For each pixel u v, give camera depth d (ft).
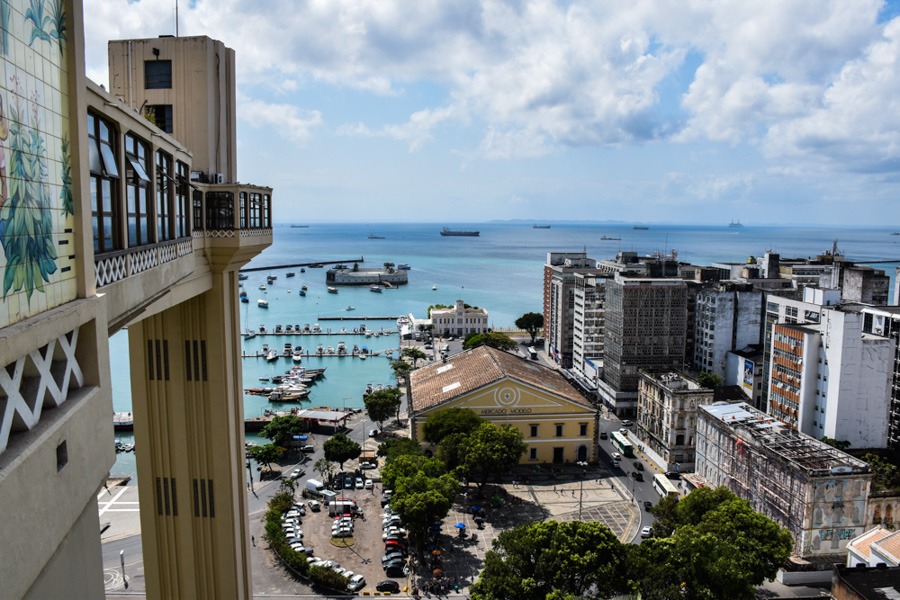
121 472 403.75
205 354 145.59
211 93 147.54
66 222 59.88
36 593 49.06
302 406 564.71
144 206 96.89
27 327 47.44
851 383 364.17
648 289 505.25
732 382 508.94
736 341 522.06
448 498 296.71
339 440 389.80
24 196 50.70
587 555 213.66
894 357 374.63
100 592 63.67
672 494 310.04
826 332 373.20
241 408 159.53
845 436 368.27
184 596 153.69
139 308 91.25
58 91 58.18
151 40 145.48
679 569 221.25
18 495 44.37
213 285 143.64
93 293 65.57
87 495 58.08
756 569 229.04
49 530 49.70
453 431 374.43
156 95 146.51
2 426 44.34
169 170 110.11
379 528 330.34
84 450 57.67
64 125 59.62
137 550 306.96
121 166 83.71
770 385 419.33
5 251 47.26
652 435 424.87
